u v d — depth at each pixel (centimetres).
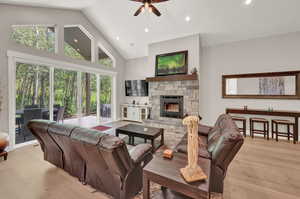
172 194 172
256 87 424
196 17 382
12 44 319
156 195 171
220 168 168
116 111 640
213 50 485
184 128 380
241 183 200
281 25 368
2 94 304
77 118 488
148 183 143
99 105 566
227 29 406
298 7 315
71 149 188
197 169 129
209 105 494
